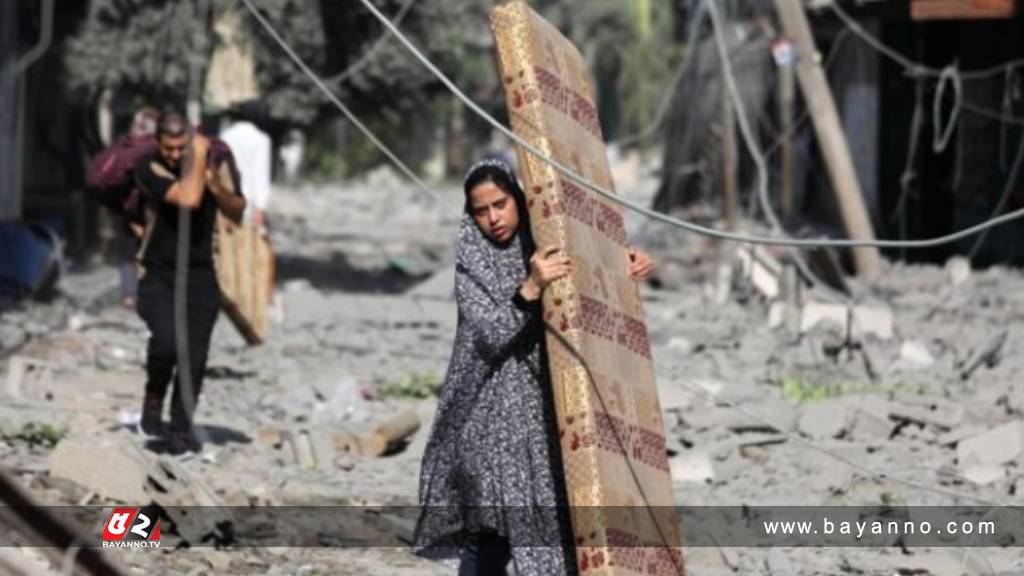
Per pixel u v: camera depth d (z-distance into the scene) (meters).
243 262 32.22
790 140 72.00
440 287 58.16
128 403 36.12
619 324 20.06
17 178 60.00
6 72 58.88
